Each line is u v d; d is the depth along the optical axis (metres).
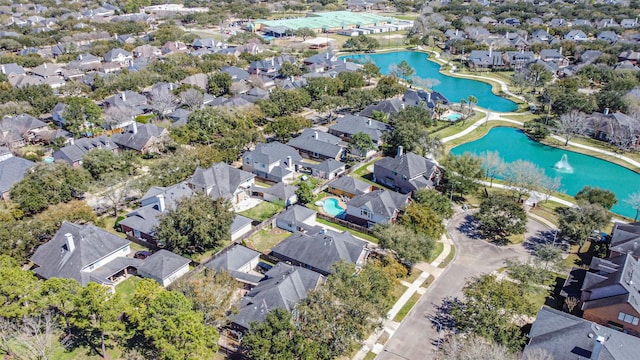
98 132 133.38
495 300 61.50
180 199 88.31
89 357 59.09
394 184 108.62
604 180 118.62
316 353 55.31
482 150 135.88
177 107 154.25
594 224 83.44
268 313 58.56
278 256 80.38
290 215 91.31
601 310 65.75
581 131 139.88
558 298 73.25
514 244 88.25
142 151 120.69
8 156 111.31
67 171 95.81
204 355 53.78
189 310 57.81
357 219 94.94
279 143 119.31
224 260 76.12
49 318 58.91
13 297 58.78
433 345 64.00
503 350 54.97
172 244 78.75
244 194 103.50
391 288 68.62
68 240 73.50
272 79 191.75
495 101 181.25
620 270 68.62
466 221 96.44
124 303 59.00
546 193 106.62
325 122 153.12
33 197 89.31
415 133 120.56
